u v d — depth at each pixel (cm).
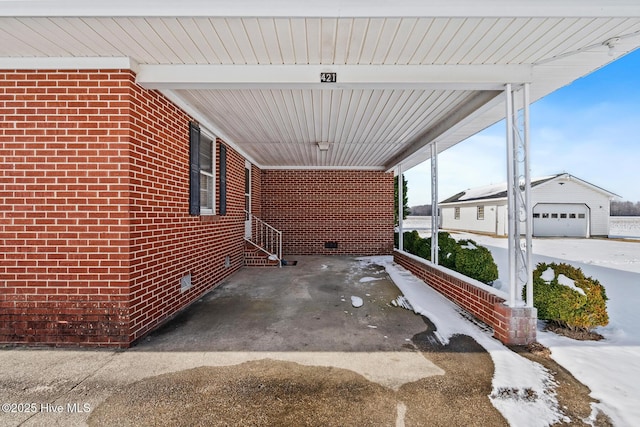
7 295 293
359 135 567
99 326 293
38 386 224
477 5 220
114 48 275
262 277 604
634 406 197
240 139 605
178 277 394
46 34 250
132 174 300
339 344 296
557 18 226
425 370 246
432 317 367
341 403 205
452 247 572
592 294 316
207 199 528
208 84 312
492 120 455
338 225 951
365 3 220
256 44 266
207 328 338
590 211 1686
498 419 188
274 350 283
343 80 305
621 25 236
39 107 292
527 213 304
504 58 293
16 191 292
